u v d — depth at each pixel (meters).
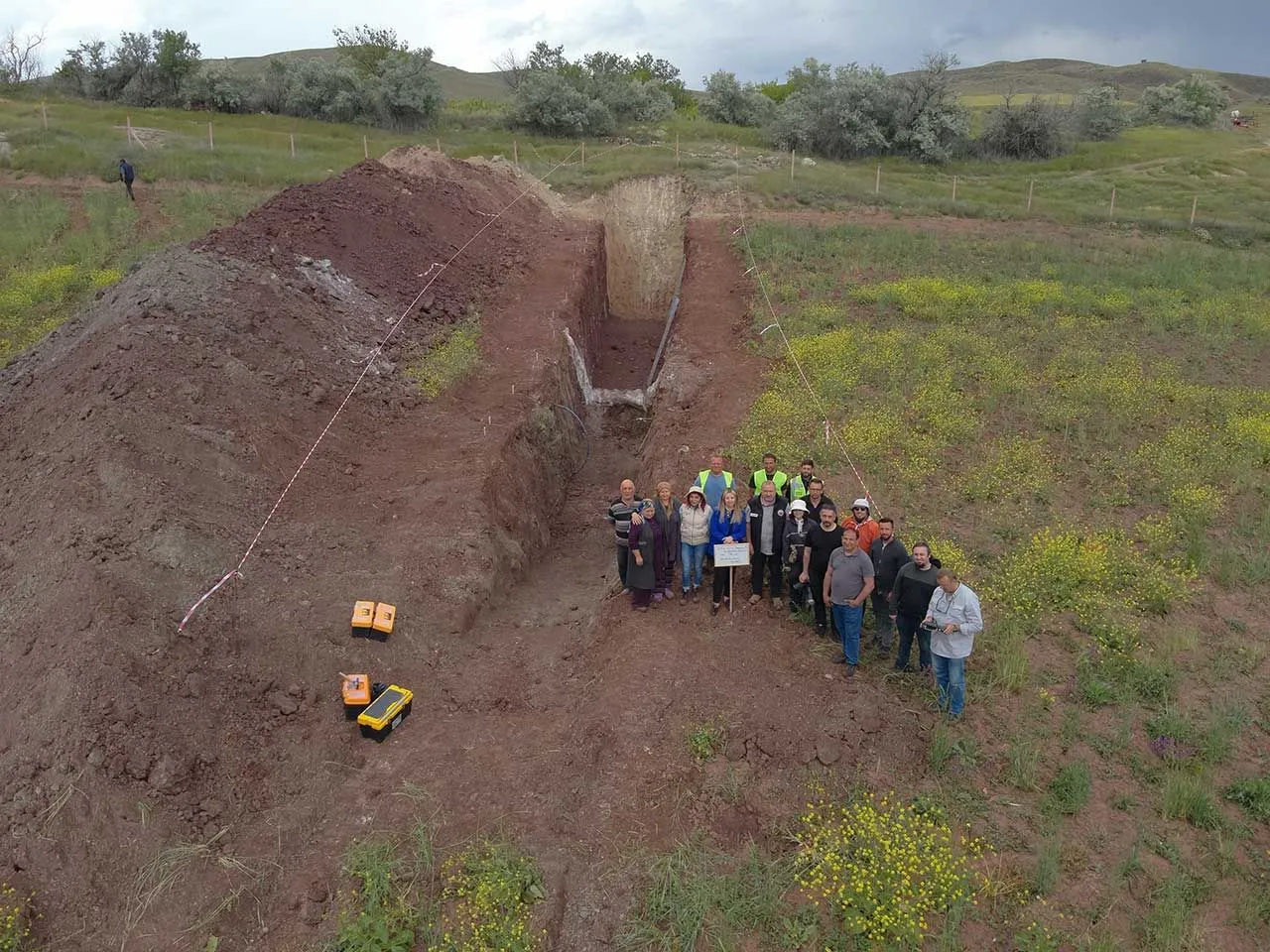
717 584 9.66
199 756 7.05
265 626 8.50
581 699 8.47
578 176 30.20
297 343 13.40
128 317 12.09
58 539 8.37
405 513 10.98
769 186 29.39
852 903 6.16
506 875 6.23
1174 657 8.97
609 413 19.02
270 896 6.27
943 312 18.97
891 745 7.62
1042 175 35.88
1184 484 12.24
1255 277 21.92
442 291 17.89
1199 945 5.95
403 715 8.08
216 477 10.14
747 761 7.47
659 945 5.89
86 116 33.25
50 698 6.93
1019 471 12.81
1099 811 7.07
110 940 5.85
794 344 17.28
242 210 23.97
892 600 8.48
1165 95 50.06
